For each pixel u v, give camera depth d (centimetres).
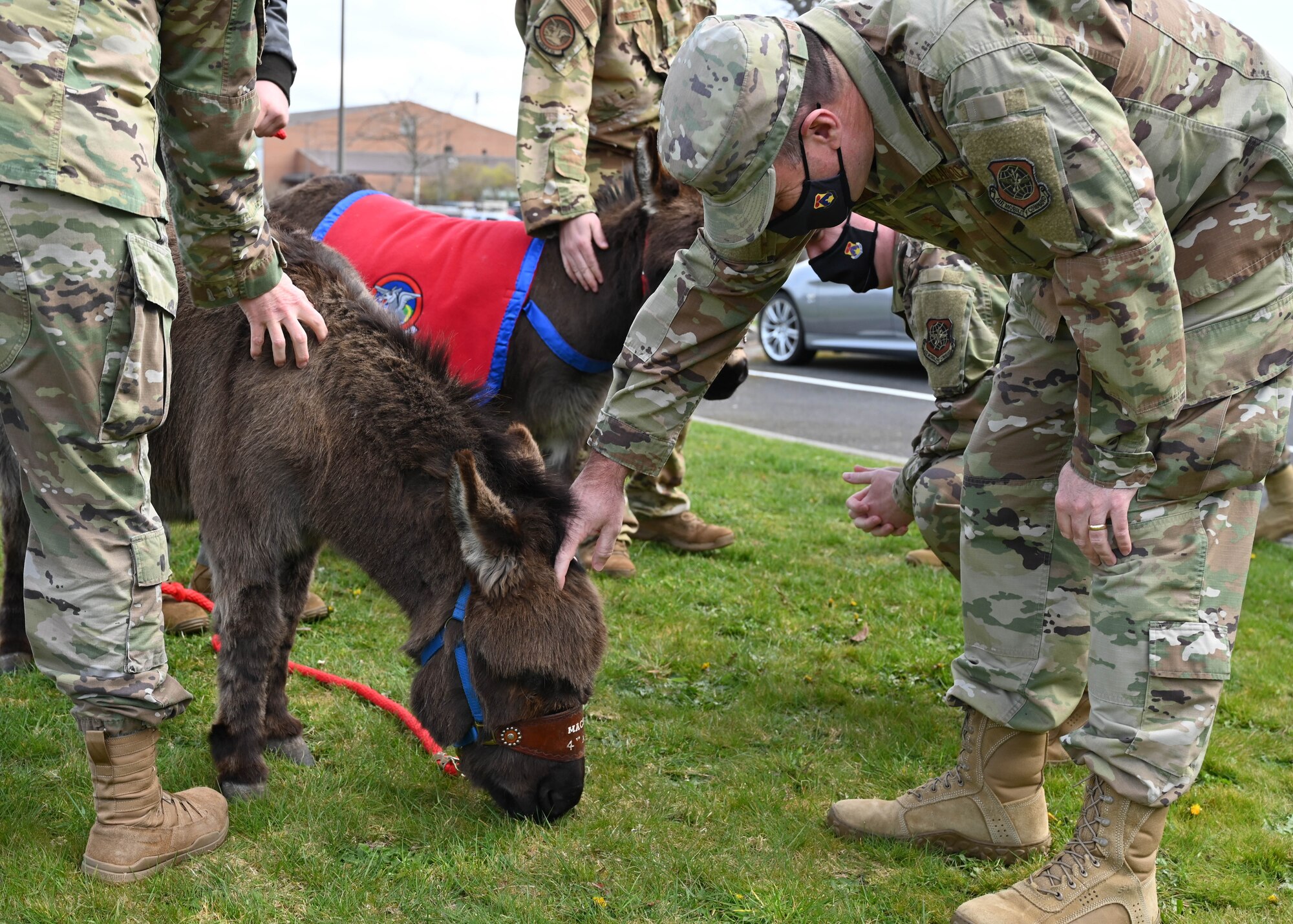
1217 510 218
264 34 241
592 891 241
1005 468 252
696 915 237
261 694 273
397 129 4009
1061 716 255
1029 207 192
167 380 220
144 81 205
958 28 190
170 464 297
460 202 3869
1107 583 219
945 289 311
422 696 253
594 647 244
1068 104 186
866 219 333
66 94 192
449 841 256
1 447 320
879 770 312
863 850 271
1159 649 213
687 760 313
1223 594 216
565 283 376
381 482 255
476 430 256
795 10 1189
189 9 216
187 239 241
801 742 328
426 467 249
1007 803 263
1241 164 211
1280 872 267
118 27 199
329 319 268
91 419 208
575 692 244
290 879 240
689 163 202
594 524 254
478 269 377
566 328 375
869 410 1112
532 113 377
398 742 308
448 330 373
